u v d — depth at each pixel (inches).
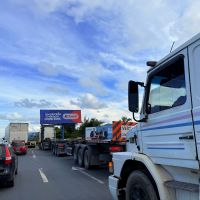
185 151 174.9
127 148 257.4
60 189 429.4
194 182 178.2
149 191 204.5
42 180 518.3
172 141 187.2
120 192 246.4
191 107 172.2
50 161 921.5
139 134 228.8
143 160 212.5
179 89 184.9
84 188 431.2
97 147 654.5
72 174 588.4
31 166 761.0
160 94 203.5
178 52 186.4
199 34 170.1
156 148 204.2
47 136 2043.6
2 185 458.6
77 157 773.9
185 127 175.5
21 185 470.9
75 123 2177.7
